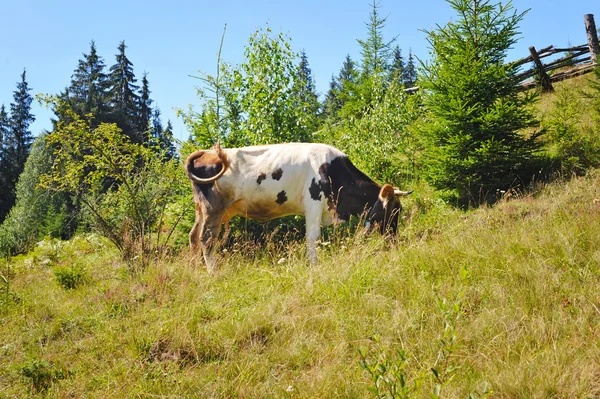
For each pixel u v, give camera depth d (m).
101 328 5.20
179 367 4.32
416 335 4.29
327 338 4.55
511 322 4.25
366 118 12.52
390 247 6.84
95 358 4.61
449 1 9.63
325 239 8.18
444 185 9.62
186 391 3.91
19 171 48.03
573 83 15.40
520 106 9.47
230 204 7.78
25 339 5.14
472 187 9.43
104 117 38.44
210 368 4.27
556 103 12.05
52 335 5.21
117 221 8.67
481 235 6.26
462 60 9.22
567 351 3.69
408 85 32.72
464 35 9.70
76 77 48.66
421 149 12.26
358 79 23.25
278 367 4.22
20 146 53.78
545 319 4.24
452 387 3.45
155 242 9.20
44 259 9.95
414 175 11.84
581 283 4.78
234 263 7.12
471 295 4.81
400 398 2.88
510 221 6.90
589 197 7.33
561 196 7.63
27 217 26.31
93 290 6.43
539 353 3.72
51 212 24.70
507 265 5.29
